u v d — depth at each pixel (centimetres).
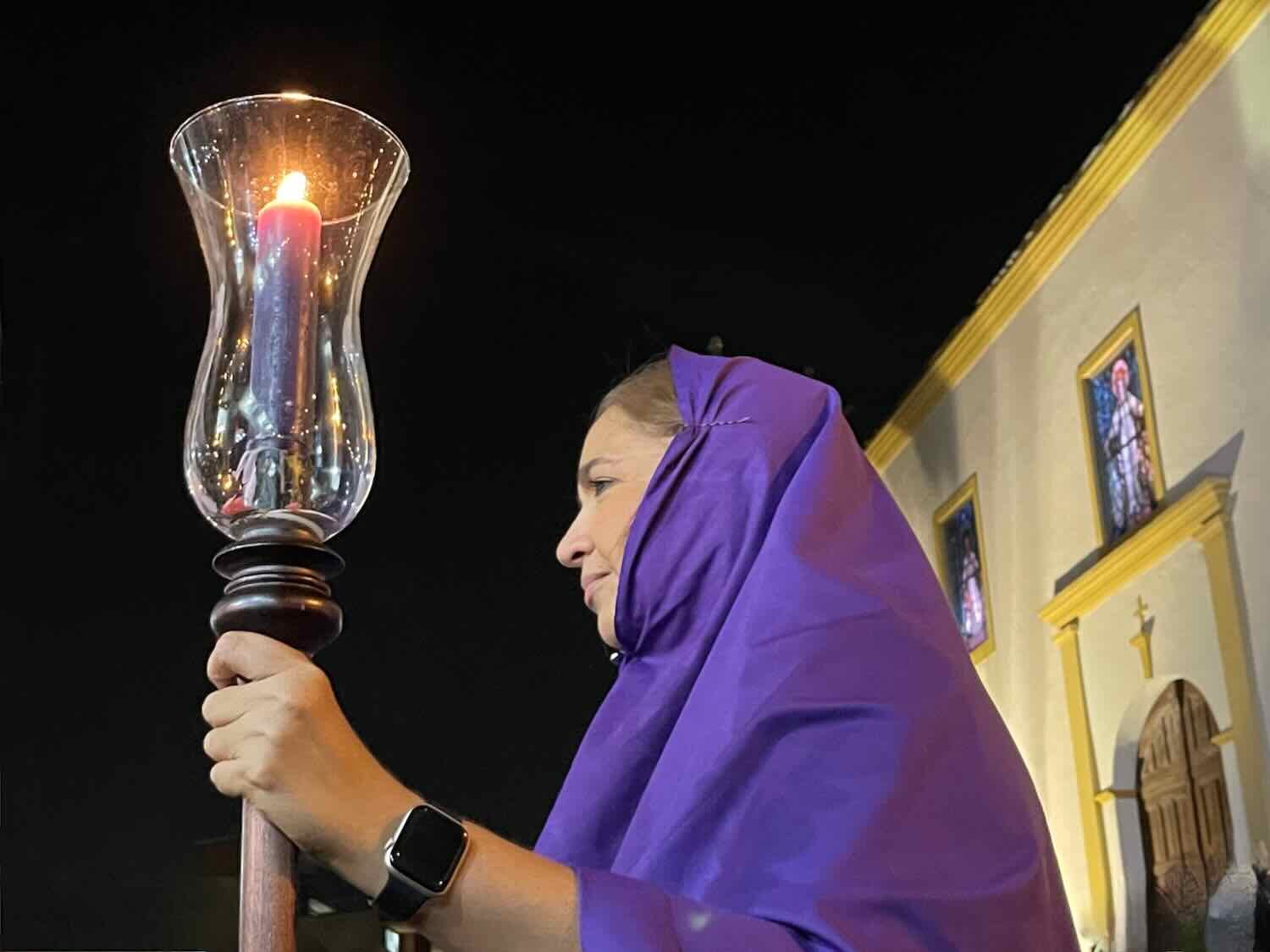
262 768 80
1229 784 518
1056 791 661
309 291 93
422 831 82
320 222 95
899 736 93
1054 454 664
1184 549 551
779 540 109
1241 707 512
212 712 83
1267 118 515
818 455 116
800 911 84
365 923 255
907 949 83
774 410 121
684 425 125
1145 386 589
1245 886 493
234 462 89
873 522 115
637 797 115
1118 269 611
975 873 89
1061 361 652
